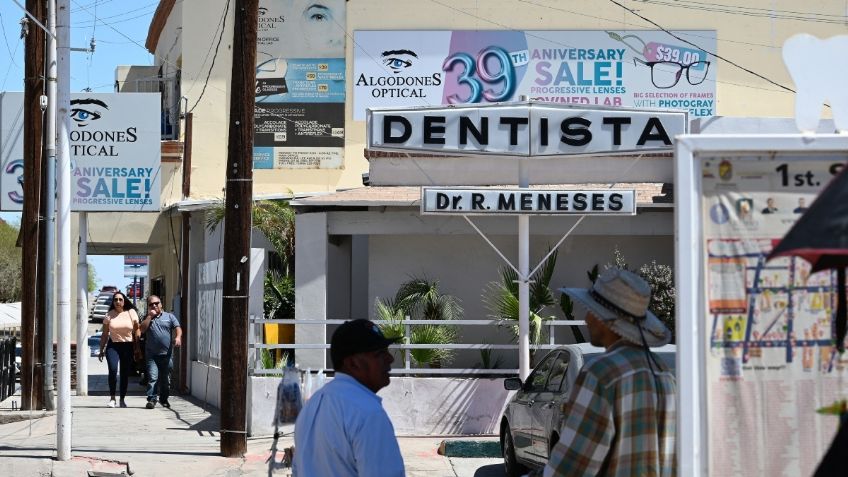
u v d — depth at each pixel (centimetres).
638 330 496
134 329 1783
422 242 1772
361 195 1689
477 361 1750
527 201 1332
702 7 2397
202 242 2175
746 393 442
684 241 446
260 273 1519
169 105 2558
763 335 444
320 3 2389
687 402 441
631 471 476
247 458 1234
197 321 2031
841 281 438
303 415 450
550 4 2383
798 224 370
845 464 354
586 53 2381
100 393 2025
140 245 2548
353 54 2383
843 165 448
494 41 2383
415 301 1692
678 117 1326
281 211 2067
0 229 5672
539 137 1324
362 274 2075
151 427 1511
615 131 1326
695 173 449
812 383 442
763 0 2397
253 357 1476
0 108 1920
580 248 1773
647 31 2391
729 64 2391
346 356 451
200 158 2364
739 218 449
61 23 1205
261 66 2381
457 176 1361
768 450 441
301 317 1620
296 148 2377
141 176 1975
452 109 1323
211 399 1800
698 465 439
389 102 2381
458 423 1445
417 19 2388
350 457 430
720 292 446
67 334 1196
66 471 1142
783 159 450
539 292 1675
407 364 1486
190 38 2386
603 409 476
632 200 1338
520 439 1089
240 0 1223
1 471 1138
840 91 486
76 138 1962
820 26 2402
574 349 993
